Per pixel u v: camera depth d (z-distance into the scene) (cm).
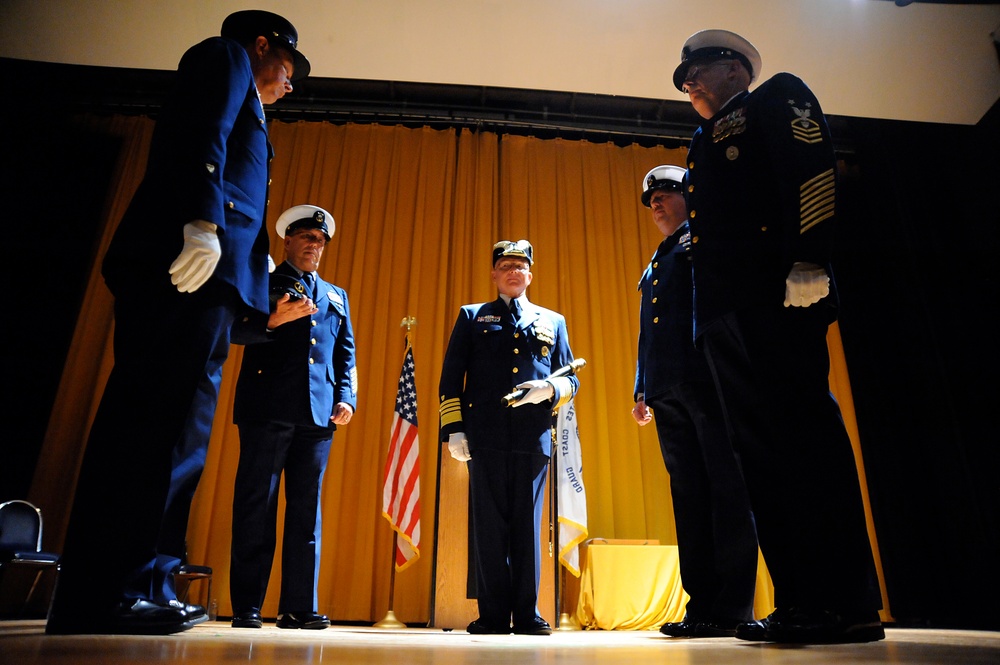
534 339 256
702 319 148
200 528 468
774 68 509
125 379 129
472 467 238
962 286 513
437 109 627
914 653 88
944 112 523
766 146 151
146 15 492
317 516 268
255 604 244
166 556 128
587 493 499
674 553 391
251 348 267
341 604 460
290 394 258
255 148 163
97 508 121
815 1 478
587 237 585
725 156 160
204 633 134
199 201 132
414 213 580
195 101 143
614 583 386
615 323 556
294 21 504
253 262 156
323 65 536
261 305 152
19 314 523
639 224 601
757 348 137
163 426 128
